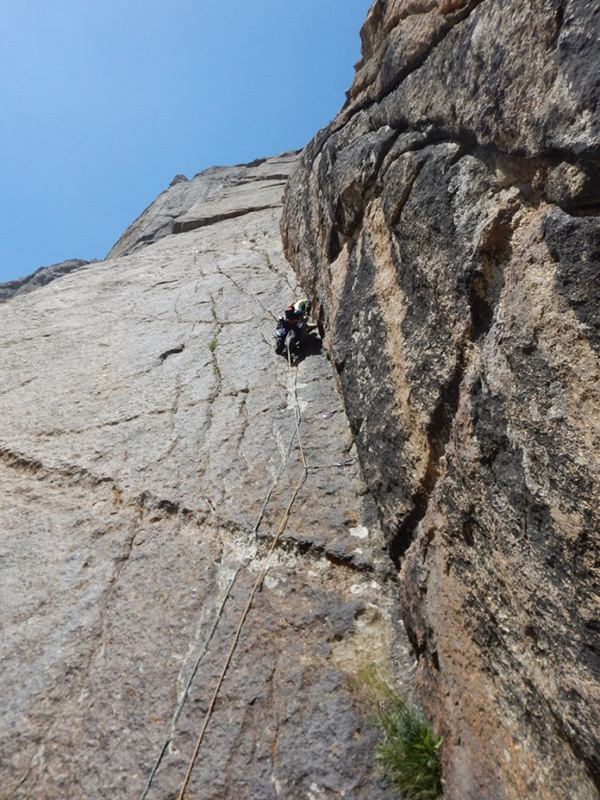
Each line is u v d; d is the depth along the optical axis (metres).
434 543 3.00
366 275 4.36
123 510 4.30
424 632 2.96
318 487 4.38
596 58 1.88
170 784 2.63
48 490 4.58
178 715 2.90
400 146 3.63
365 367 4.18
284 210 9.67
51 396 5.95
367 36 5.02
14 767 2.69
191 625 3.37
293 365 6.18
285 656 3.18
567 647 1.92
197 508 4.24
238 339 6.94
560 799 1.93
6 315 8.34
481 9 2.71
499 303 2.52
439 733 2.62
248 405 5.55
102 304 8.68
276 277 8.81
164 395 5.80
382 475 3.81
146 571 3.75
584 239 1.94
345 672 3.09
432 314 3.14
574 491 1.90
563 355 1.99
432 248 3.08
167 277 9.73
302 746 2.75
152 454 4.89
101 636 3.31
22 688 3.02
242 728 2.84
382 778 2.59
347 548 3.84
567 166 2.04
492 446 2.42
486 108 2.56
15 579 3.70
